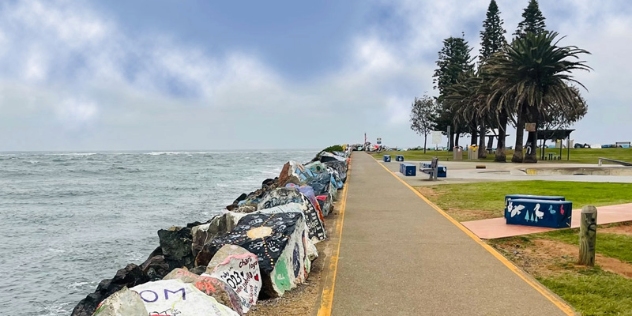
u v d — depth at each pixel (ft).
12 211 79.56
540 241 31.63
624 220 38.06
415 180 77.87
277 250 21.85
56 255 49.06
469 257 27.48
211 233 33.83
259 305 19.94
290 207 29.60
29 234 59.98
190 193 105.29
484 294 20.92
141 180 145.38
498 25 227.81
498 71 141.49
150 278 32.68
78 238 57.16
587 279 23.25
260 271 20.77
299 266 23.32
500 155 154.81
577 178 82.33
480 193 58.59
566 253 28.50
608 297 20.61
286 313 19.02
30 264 45.85
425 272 24.47
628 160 163.02
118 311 11.87
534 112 142.41
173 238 37.76
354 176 85.97
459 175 89.66
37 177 164.55
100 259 47.57
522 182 73.20
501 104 138.21
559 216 35.68
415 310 19.06
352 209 46.14
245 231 23.80
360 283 22.76
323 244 31.19
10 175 174.50
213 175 165.68
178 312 14.01
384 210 45.44
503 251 29.27
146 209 80.53
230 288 17.26
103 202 90.74
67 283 40.24
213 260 19.71
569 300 20.26
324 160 101.45
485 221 39.04
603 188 63.93
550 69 132.87
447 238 32.73
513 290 21.44
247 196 68.69
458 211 44.73
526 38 136.36
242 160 329.72
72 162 303.89
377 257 27.66
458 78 232.53
